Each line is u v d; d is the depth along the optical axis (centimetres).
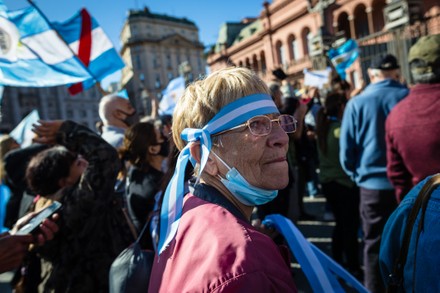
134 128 230
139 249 144
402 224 96
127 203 223
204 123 95
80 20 342
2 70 218
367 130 251
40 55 239
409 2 779
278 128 95
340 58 775
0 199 253
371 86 258
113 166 176
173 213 94
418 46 184
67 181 193
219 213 84
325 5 1109
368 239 255
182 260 81
